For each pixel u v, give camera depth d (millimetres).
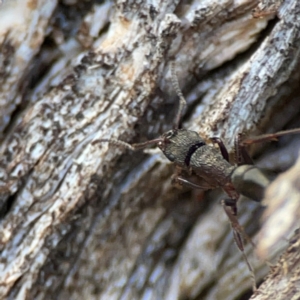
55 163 109
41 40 108
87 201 109
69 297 111
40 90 110
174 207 112
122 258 112
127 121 109
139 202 111
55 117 109
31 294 110
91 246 111
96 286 111
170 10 108
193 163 110
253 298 102
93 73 109
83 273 111
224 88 110
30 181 109
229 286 111
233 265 111
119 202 111
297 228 102
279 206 99
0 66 108
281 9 107
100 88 109
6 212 110
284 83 108
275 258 105
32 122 109
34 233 109
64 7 109
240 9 108
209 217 112
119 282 112
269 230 99
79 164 109
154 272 112
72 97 109
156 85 109
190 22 108
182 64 109
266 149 112
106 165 109
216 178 110
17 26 107
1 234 109
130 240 112
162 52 108
